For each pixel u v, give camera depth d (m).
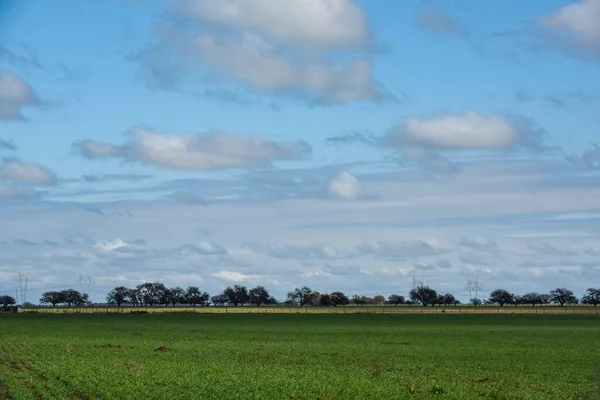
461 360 63.28
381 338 94.50
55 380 44.19
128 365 51.53
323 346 79.00
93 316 177.38
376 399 38.12
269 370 50.97
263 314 189.88
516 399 39.31
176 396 37.88
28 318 163.25
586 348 78.25
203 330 113.00
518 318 161.75
